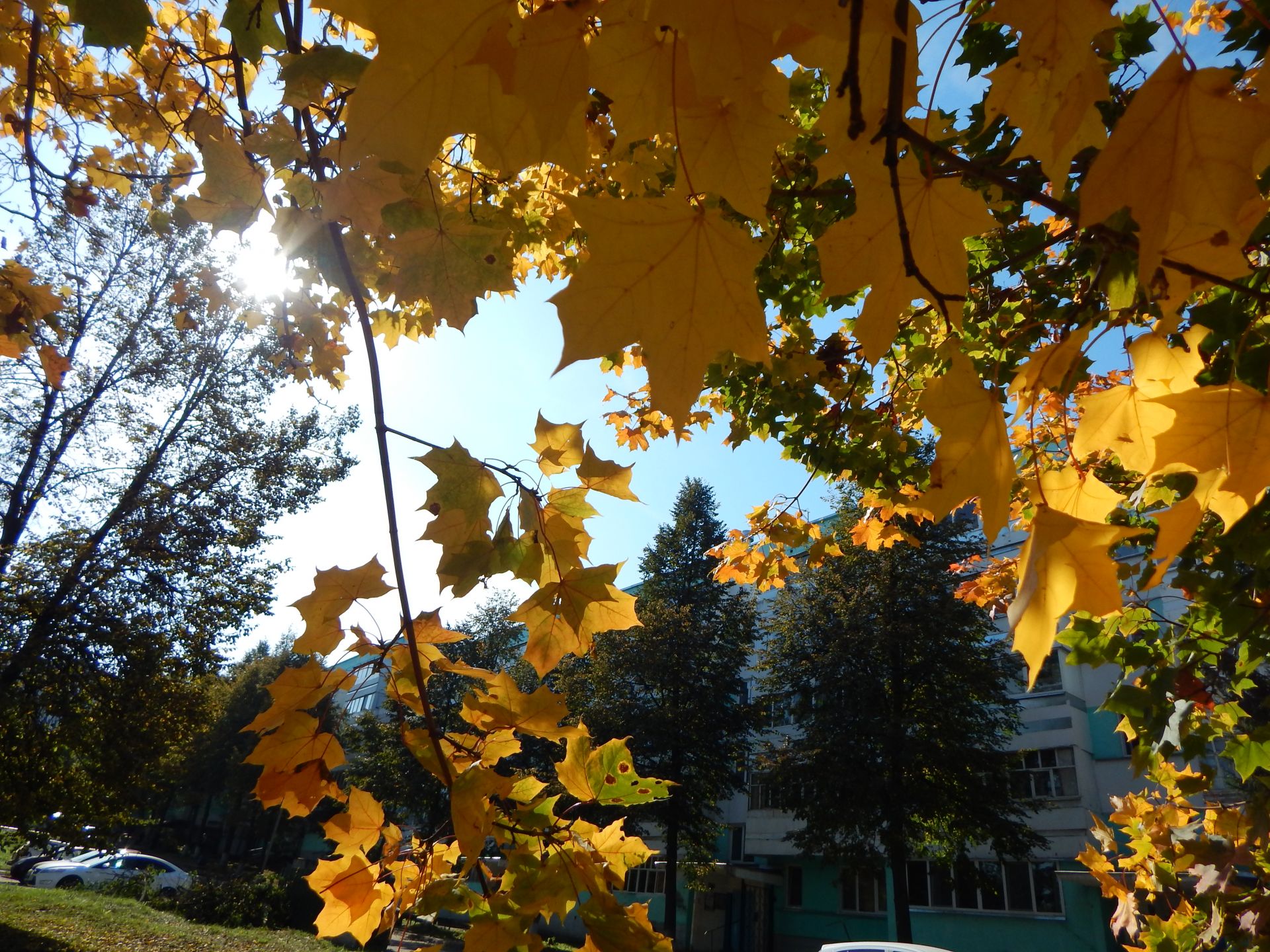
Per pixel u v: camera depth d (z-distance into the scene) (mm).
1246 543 1827
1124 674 2363
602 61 767
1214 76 642
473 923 1175
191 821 41906
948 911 17156
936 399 844
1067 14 771
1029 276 2789
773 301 3346
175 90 2438
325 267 1677
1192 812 2732
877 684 15703
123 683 11594
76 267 11047
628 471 1397
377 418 1195
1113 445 939
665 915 18016
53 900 12672
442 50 744
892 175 726
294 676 1268
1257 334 1594
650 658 20047
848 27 646
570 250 3451
